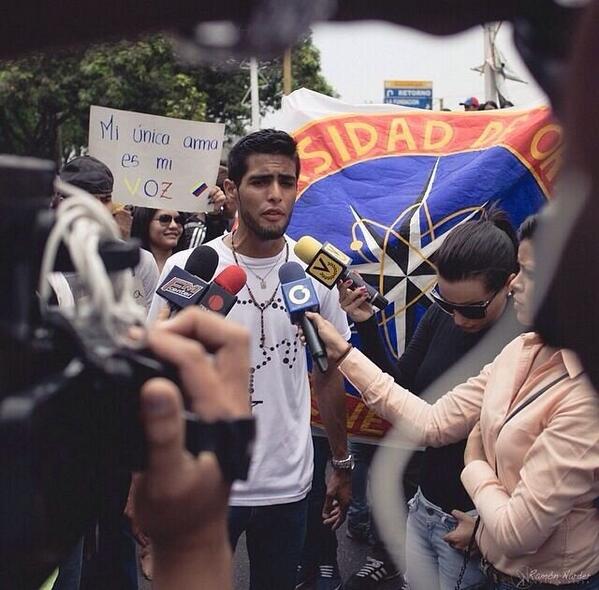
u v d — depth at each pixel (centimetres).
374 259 365
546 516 187
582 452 184
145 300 388
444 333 258
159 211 516
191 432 64
